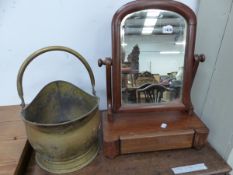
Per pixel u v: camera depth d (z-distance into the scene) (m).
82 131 0.52
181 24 0.61
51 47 0.58
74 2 0.68
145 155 0.63
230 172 0.60
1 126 0.68
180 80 0.66
